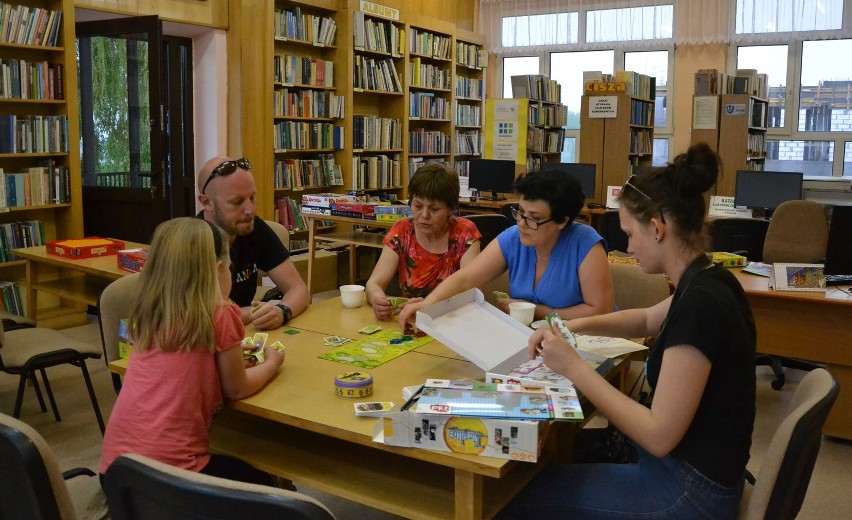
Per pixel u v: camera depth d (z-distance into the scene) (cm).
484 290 293
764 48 930
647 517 161
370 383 179
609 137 814
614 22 973
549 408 153
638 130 919
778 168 942
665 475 160
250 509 116
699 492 155
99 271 377
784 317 343
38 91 508
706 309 151
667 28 950
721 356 152
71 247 407
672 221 159
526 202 240
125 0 568
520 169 840
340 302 278
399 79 816
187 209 699
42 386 403
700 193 159
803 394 170
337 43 733
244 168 262
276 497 115
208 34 653
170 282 170
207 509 118
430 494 172
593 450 211
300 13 688
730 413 154
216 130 668
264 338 213
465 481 153
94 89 587
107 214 597
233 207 254
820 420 153
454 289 244
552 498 169
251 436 202
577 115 1045
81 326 543
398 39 805
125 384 177
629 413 155
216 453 192
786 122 930
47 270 539
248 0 646
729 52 934
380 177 802
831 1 866
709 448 155
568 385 176
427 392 163
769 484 149
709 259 163
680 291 161
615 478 171
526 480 177
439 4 938
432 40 866
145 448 170
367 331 235
